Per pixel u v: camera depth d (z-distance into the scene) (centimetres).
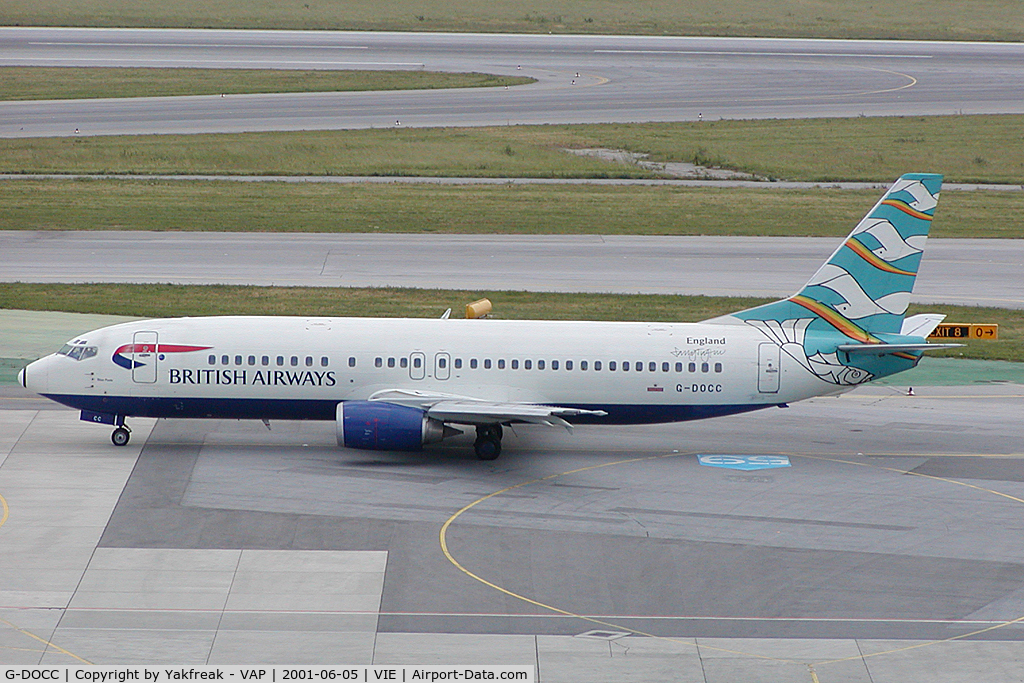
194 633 11419
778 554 13838
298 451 17562
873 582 13062
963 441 18900
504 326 17825
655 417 17762
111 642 11181
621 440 18712
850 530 14688
